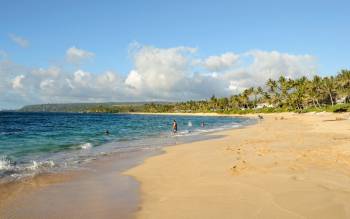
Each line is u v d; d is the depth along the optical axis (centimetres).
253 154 1708
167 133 3838
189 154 1864
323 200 864
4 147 2291
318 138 2509
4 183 1152
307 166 1316
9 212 851
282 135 2942
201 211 824
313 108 11425
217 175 1224
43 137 3225
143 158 1786
